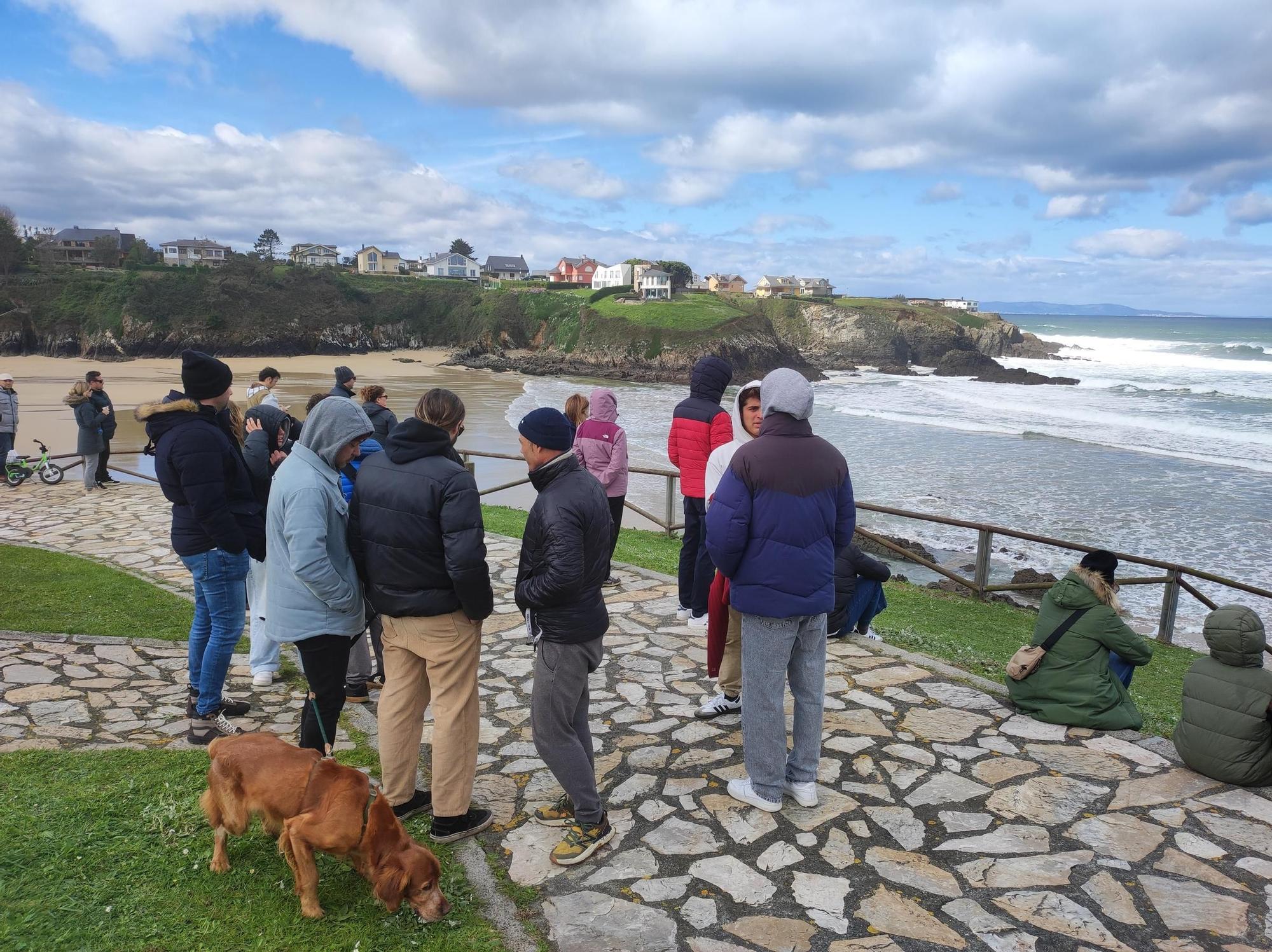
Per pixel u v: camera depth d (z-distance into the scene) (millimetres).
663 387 60312
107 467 13352
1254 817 3707
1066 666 4688
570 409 7324
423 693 3557
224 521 4039
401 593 3283
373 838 2811
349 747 4324
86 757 4012
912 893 3143
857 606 6082
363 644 4820
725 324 82375
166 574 7762
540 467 3273
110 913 2818
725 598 4441
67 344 82812
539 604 3215
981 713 4832
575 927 2953
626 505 11664
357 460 5129
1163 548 17641
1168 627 8820
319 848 2834
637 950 2822
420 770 4125
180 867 3117
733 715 4828
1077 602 4723
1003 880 3230
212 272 94188
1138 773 4109
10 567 7684
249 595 5270
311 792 2855
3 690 4895
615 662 5652
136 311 83625
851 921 2982
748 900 3105
